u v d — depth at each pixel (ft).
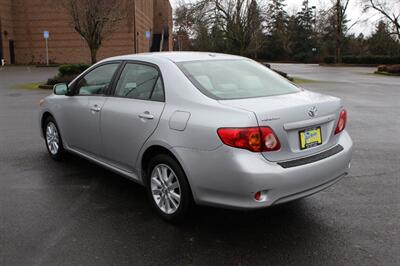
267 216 13.85
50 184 17.02
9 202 15.02
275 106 11.63
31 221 13.41
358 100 49.57
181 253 11.39
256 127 11.00
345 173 13.44
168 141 12.56
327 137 12.91
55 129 20.06
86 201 15.20
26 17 145.38
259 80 14.42
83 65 67.97
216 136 11.27
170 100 13.05
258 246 11.78
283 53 241.35
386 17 134.31
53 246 11.75
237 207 11.25
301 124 11.82
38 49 147.23
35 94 53.72
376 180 17.70
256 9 81.35
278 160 11.43
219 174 11.31
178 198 12.76
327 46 226.99
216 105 11.84
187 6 91.91
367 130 29.66
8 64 141.38
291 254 11.32
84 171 18.80
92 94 16.99
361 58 171.53
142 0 169.07
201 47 111.04
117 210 14.37
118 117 14.79
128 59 15.66
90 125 16.58
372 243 11.91
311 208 14.53
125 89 15.23
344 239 12.17
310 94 13.84
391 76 102.73
